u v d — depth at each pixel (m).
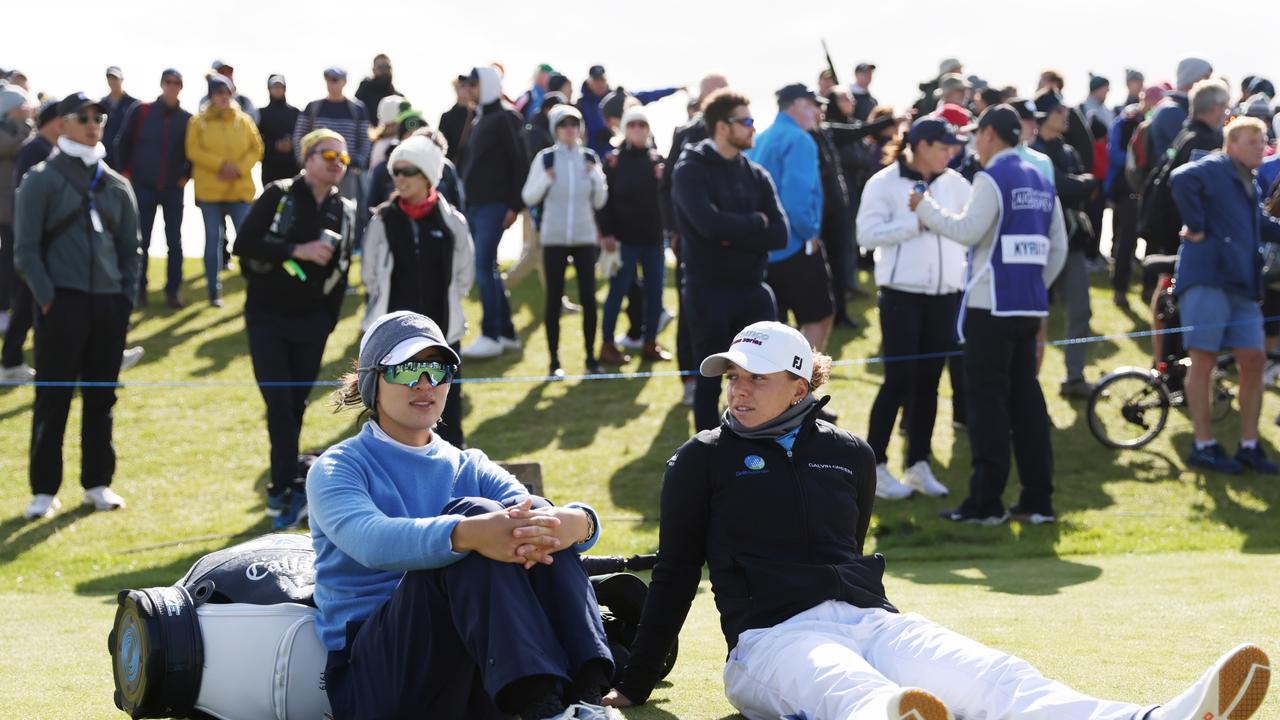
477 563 3.13
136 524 8.91
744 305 8.33
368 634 3.29
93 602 7.00
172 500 9.38
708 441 3.96
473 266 8.63
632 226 12.01
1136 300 13.99
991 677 3.31
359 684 3.29
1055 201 8.59
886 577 7.12
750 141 8.23
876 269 9.20
